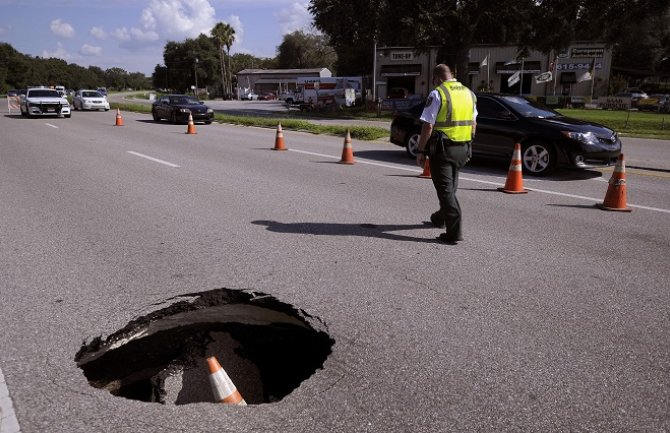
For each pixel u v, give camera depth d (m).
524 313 3.59
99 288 3.94
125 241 5.15
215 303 3.84
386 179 8.95
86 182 8.37
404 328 3.34
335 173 9.55
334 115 33.41
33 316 3.46
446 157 4.98
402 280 4.16
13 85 119.88
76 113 30.62
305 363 3.50
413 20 27.92
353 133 17.03
